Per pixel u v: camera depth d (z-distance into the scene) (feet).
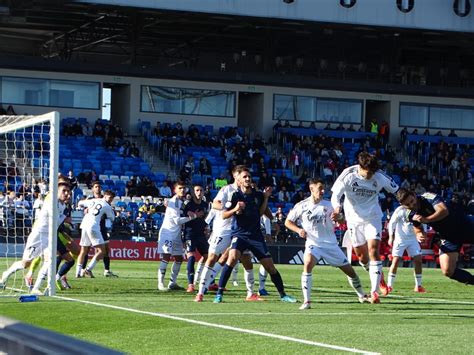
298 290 56.34
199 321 34.19
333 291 55.83
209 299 46.60
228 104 153.07
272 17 137.59
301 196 129.18
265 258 44.88
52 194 44.75
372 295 45.62
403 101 161.79
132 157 135.03
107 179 127.65
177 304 42.45
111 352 10.63
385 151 150.10
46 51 170.50
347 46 160.86
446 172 150.71
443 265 41.22
